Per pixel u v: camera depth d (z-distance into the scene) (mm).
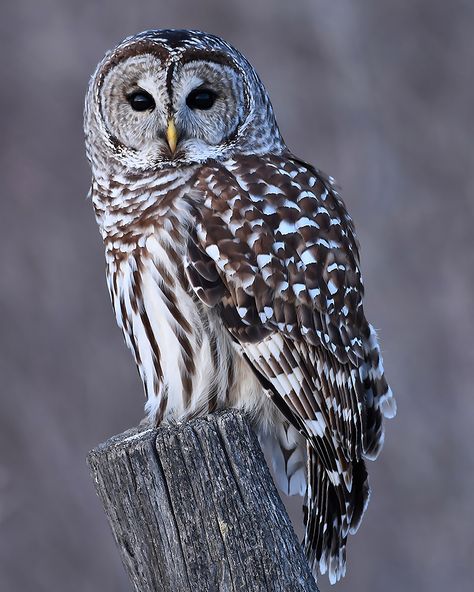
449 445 17172
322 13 23719
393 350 18422
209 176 8734
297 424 8664
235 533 7367
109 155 8992
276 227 8688
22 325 18938
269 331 8625
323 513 8750
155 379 8906
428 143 22109
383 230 20562
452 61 23141
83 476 16469
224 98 8969
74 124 23250
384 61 23297
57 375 18094
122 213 8797
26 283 19781
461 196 21312
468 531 16094
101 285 19859
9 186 21766
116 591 15375
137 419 17547
